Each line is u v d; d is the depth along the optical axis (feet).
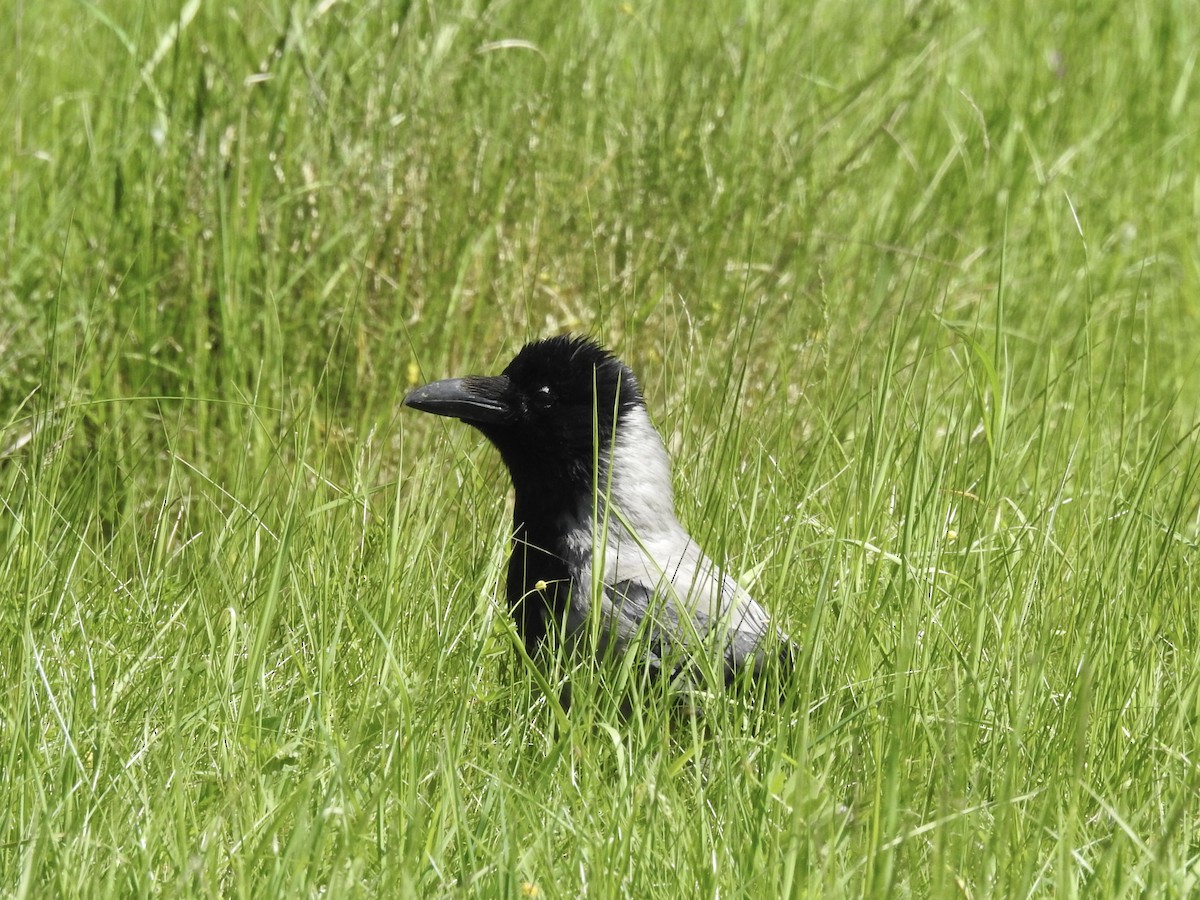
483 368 36.01
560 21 43.57
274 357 33.42
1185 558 26.89
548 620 25.00
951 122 46.34
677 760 19.72
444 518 27.99
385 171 37.24
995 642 23.54
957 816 18.07
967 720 20.71
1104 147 51.21
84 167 37.76
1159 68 56.18
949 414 31.42
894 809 17.20
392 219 36.81
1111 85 54.54
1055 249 44.27
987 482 26.22
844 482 28.45
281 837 18.70
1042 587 25.05
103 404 32.04
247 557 25.00
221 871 18.04
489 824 19.30
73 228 36.63
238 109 36.52
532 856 18.12
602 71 42.16
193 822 18.51
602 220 38.45
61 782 18.40
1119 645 22.81
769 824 18.60
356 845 17.72
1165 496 28.73
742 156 40.42
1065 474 26.94
